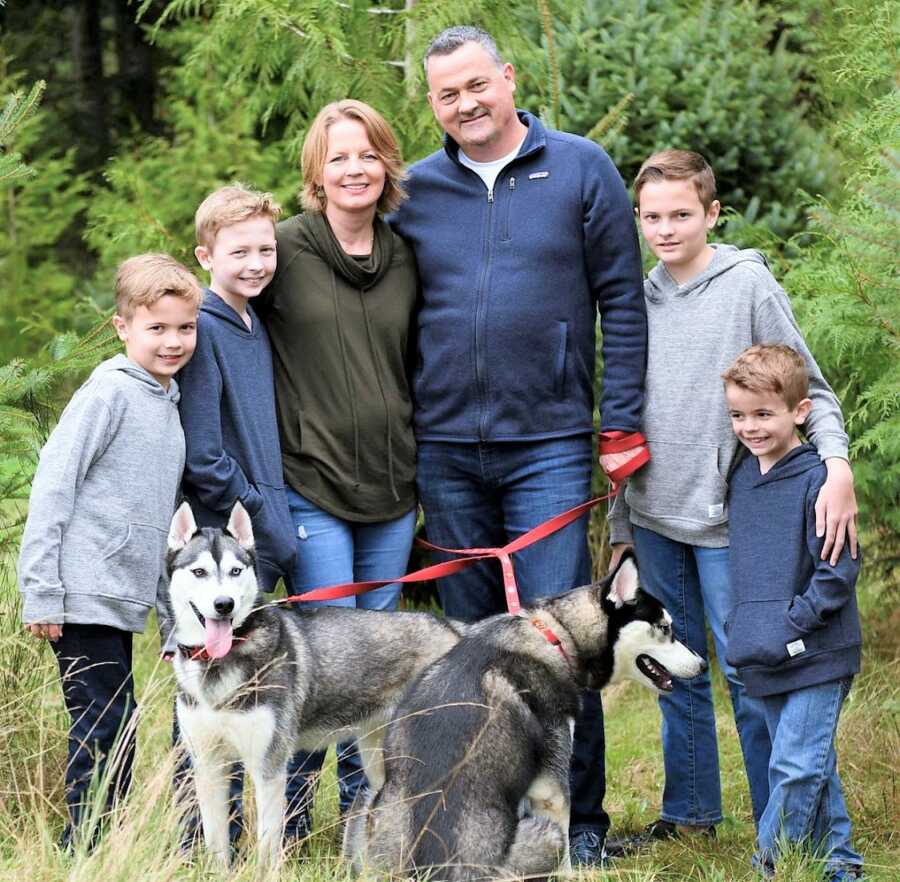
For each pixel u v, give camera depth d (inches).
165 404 176.9
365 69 293.6
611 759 242.5
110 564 169.3
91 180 625.3
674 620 198.1
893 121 218.2
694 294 191.3
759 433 177.2
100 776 170.9
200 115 525.7
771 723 178.5
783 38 318.7
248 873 161.9
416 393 200.4
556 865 164.7
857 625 174.1
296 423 192.7
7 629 203.2
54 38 648.4
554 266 193.5
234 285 185.8
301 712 180.1
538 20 308.0
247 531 175.8
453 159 198.4
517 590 198.4
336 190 191.2
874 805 206.2
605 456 193.9
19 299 589.0
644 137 292.0
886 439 219.8
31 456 195.2
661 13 309.0
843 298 210.1
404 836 159.2
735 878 182.4
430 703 169.6
